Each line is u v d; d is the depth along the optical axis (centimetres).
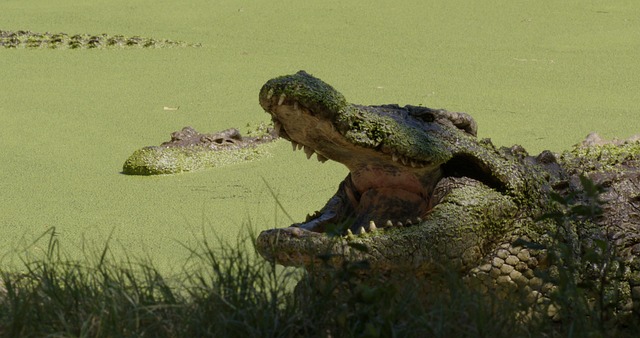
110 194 2914
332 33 4834
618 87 3856
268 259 1561
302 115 1630
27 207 2788
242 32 4969
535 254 1741
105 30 5188
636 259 1778
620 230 1848
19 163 3234
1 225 2620
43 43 4872
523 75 4047
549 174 1886
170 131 3588
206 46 4769
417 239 1608
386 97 3784
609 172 2011
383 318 1326
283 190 2891
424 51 4462
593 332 1335
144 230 2541
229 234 2470
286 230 1547
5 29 5262
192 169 3186
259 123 3650
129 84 4191
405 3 5278
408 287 1502
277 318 1390
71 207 2784
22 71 4441
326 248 1534
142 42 4856
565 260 1656
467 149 1759
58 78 4319
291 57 4478
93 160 3278
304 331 1391
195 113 3788
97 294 1458
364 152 1700
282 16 5175
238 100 3931
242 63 4434
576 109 3584
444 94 3806
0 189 2969
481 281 1711
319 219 1788
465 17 4966
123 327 1366
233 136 3400
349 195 1852
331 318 1406
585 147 2328
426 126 1775
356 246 1445
